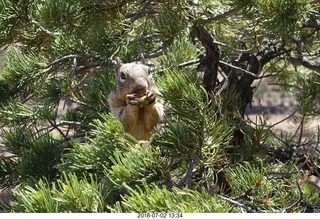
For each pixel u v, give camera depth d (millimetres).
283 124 14523
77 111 7227
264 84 16625
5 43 6703
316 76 7984
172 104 4355
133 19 6125
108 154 4312
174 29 5754
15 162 6062
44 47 7277
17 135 6195
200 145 4305
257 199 4305
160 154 4258
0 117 6688
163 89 4363
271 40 7398
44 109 6523
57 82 6758
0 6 6328
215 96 4676
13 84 6934
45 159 5566
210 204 3652
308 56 7816
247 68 7121
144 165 4121
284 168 5004
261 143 5562
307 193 5004
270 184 4426
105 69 6566
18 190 5137
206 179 4348
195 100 4316
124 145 4301
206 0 5902
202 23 5883
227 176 4691
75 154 4422
